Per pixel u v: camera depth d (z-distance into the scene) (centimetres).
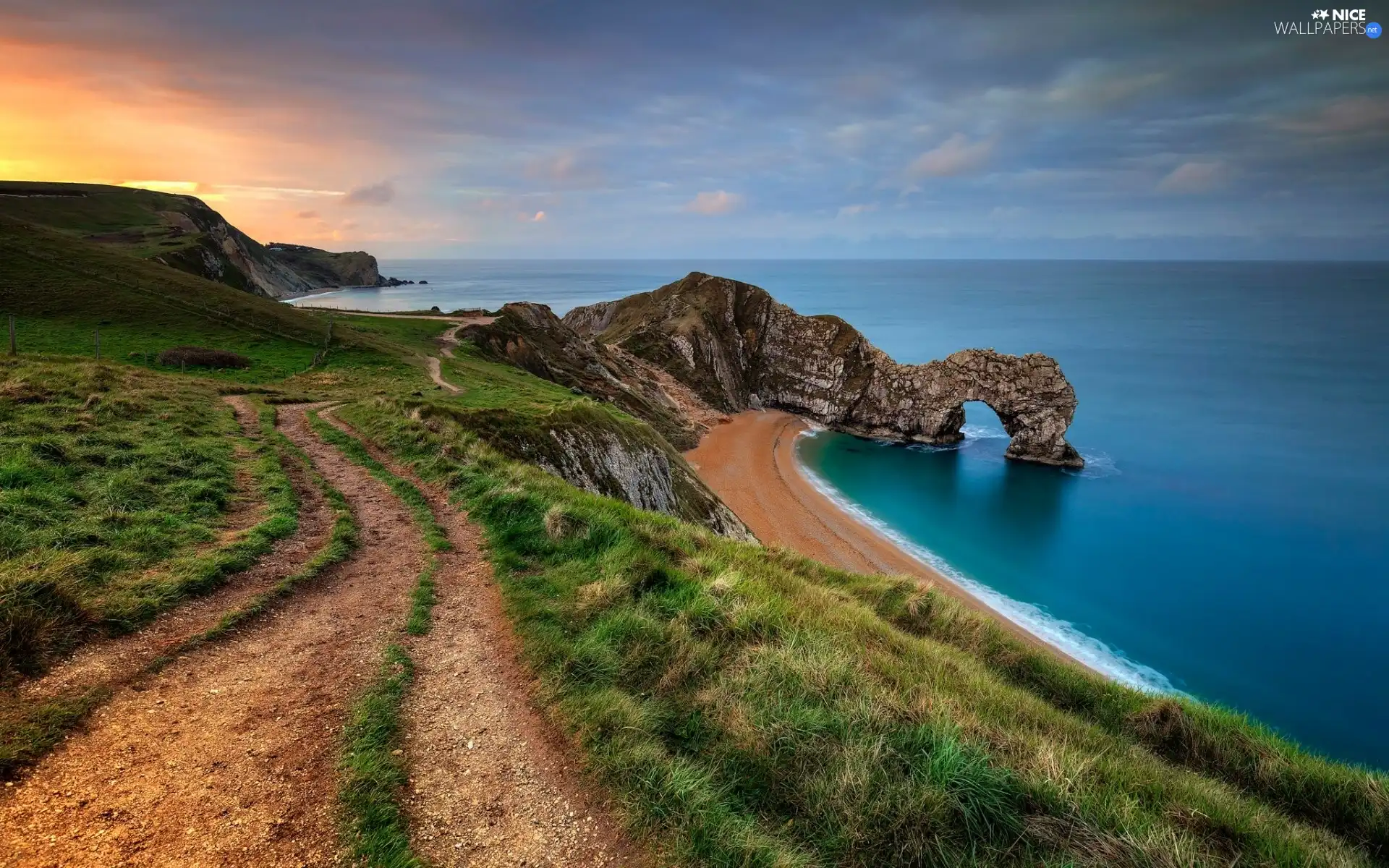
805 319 13275
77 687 781
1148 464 8981
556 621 1108
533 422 3631
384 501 1798
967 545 6188
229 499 1582
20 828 578
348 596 1195
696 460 8631
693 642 1031
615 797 709
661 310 13812
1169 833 674
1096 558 5919
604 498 2106
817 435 11012
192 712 787
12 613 811
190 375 3869
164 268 6625
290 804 656
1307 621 4775
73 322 4903
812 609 1361
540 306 10044
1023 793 713
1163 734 1146
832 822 681
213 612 1045
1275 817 862
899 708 867
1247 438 10181
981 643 1518
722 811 674
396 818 650
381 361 5384
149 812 622
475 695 895
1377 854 868
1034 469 8881
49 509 1210
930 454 9806
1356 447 9550
